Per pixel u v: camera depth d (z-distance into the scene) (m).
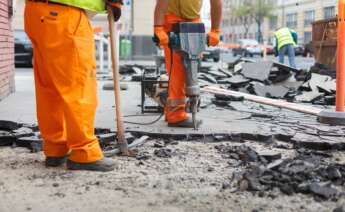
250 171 3.94
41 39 4.05
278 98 9.68
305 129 6.06
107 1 4.42
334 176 3.94
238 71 13.41
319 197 3.55
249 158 4.57
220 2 5.95
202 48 5.82
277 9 69.88
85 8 4.07
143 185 3.86
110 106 8.13
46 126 4.34
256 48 41.22
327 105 8.87
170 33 5.79
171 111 6.09
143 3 36.03
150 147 5.23
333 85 9.80
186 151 5.04
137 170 4.30
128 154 4.81
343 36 6.46
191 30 5.77
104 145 5.26
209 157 4.79
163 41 5.76
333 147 5.21
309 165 4.15
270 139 5.60
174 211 3.31
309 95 9.45
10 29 9.87
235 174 4.03
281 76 10.99
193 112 5.95
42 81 4.25
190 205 3.42
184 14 6.03
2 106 8.00
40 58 4.18
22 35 22.67
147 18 36.41
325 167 4.25
